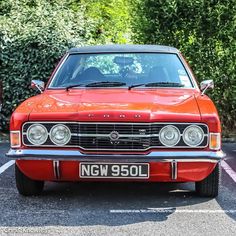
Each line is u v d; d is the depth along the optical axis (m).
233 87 10.42
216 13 10.07
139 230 4.52
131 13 10.88
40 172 5.09
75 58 6.39
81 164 4.95
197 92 5.96
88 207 5.25
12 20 11.03
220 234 4.44
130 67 6.18
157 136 4.95
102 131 4.96
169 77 6.09
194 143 4.96
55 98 5.53
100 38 12.62
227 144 9.80
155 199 5.57
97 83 5.93
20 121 5.06
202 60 10.31
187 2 10.11
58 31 10.75
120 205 5.33
